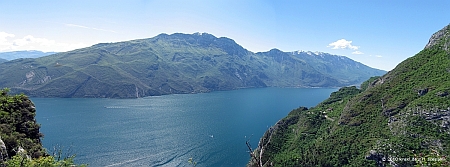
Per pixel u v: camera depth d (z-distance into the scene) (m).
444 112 97.00
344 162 107.12
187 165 149.50
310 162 113.56
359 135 117.44
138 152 164.12
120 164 144.62
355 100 141.38
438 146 91.19
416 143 95.69
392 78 144.00
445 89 104.75
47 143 174.12
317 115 162.00
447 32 149.50
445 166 39.19
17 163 41.62
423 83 121.75
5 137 51.59
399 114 110.94
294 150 131.88
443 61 130.12
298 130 154.12
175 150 171.62
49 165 43.28
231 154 168.75
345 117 132.25
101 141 182.50
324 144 122.81
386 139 103.88
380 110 125.00
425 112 101.50
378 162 98.00
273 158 127.81
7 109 63.78
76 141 180.50
